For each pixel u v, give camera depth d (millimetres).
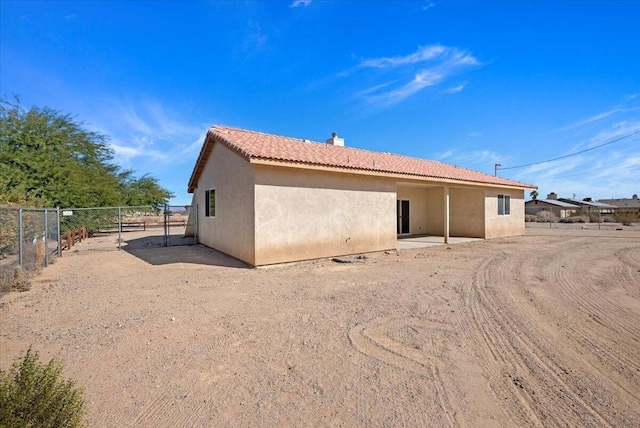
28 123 17438
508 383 3277
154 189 29406
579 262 10266
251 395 3076
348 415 2773
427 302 6031
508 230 19172
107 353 3963
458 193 18562
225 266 9812
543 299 6211
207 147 12984
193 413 2812
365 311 5520
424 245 14625
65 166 18156
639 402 2971
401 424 2658
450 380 3326
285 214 10031
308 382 3297
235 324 4930
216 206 12797
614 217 36469
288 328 4758
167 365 3660
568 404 2934
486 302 6020
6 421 1887
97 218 19922
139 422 2693
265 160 9148
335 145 17219
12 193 13594
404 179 13219
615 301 6059
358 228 11930
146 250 13617
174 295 6617
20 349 4078
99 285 7551
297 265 9961
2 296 6562
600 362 3719
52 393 2182
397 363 3688
